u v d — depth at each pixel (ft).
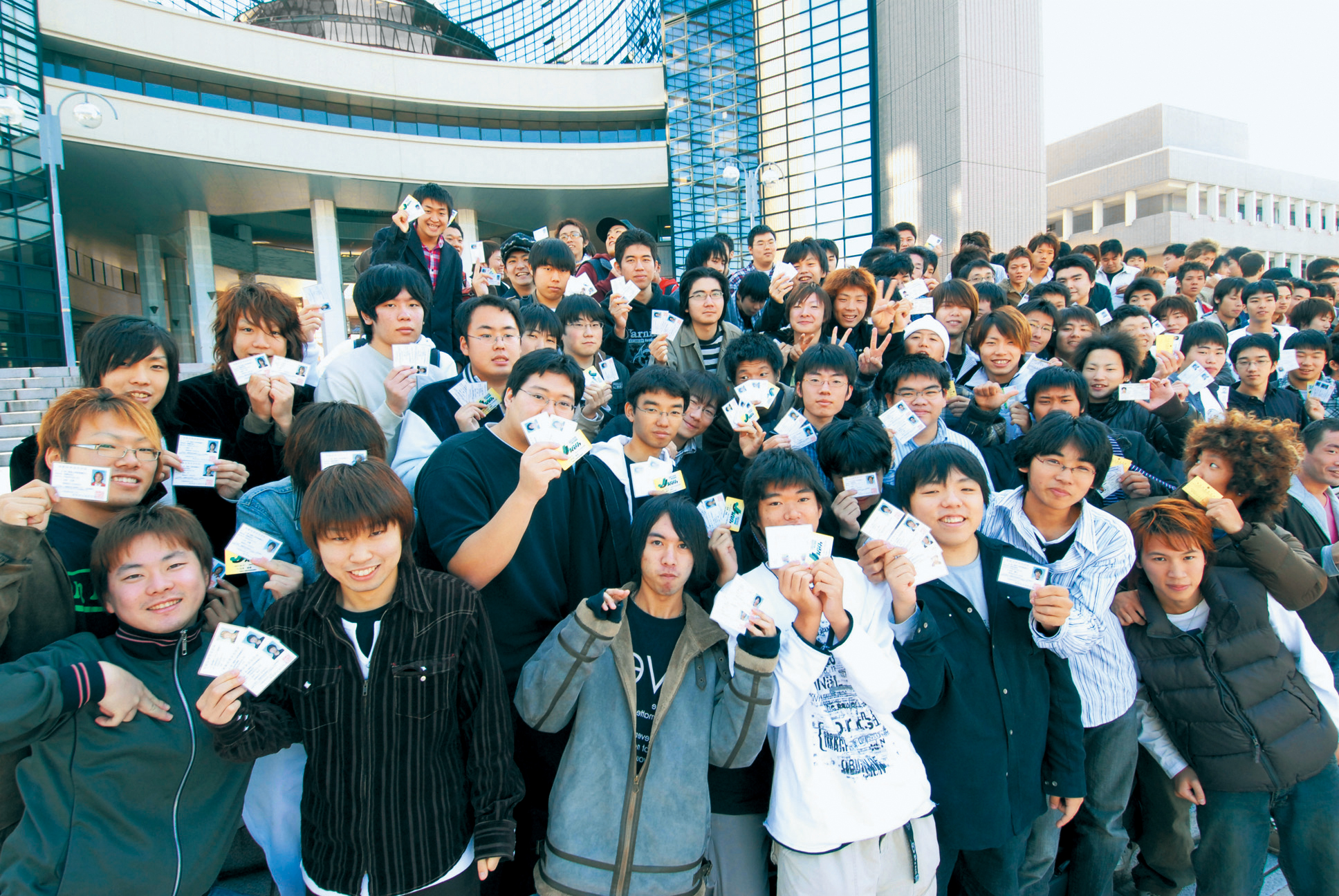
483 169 82.38
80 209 82.12
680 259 82.28
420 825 6.48
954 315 16.07
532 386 8.10
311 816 6.59
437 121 84.53
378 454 7.93
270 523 8.14
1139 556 8.90
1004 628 8.25
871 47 72.49
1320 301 21.13
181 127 68.80
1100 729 8.98
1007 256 29.25
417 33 103.55
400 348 10.64
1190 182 113.60
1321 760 8.48
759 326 18.22
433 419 10.40
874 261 20.27
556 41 112.57
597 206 91.66
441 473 8.02
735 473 10.71
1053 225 132.87
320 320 13.30
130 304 111.65
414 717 6.47
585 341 13.58
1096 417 13.48
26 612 6.44
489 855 6.50
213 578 7.24
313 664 6.35
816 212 77.20
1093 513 8.89
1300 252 126.62
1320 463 11.71
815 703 7.63
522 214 93.66
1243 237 119.34
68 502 7.22
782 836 7.41
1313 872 8.74
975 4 65.51
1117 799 9.05
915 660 7.69
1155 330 18.34
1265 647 8.56
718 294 15.74
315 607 6.42
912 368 11.41
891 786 7.38
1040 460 8.76
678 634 7.82
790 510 8.02
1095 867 9.18
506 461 8.34
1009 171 67.67
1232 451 9.31
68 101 62.85
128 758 6.21
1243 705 8.49
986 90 66.23
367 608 6.61
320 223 83.41
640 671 7.65
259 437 9.67
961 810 7.90
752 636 7.07
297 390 10.87
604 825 7.07
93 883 6.02
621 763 7.23
